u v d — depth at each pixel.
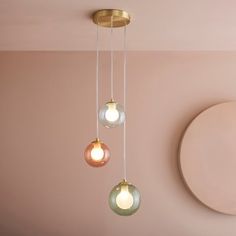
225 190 2.11
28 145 2.15
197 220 2.14
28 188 2.14
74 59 2.19
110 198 1.49
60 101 2.17
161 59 2.20
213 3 1.52
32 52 2.19
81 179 2.14
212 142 2.13
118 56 2.20
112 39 1.98
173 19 1.69
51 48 2.14
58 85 2.18
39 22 1.73
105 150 1.59
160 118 2.17
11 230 2.12
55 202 2.14
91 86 2.18
